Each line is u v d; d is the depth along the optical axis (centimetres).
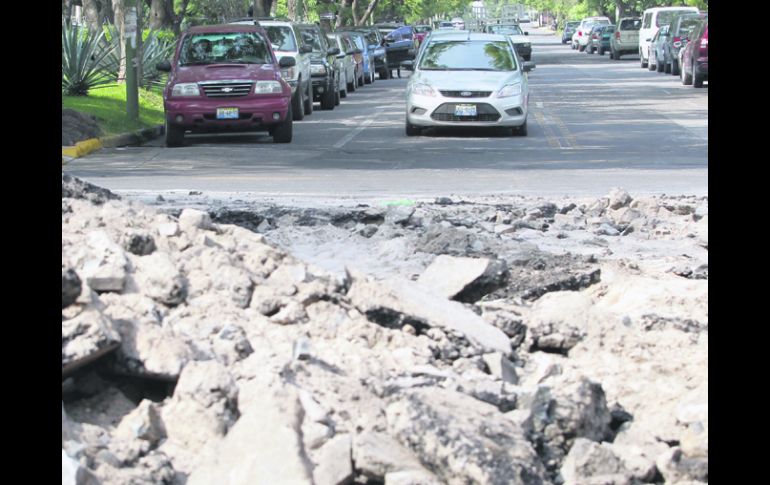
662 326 926
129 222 960
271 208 1596
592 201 1759
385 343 846
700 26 5347
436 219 1516
